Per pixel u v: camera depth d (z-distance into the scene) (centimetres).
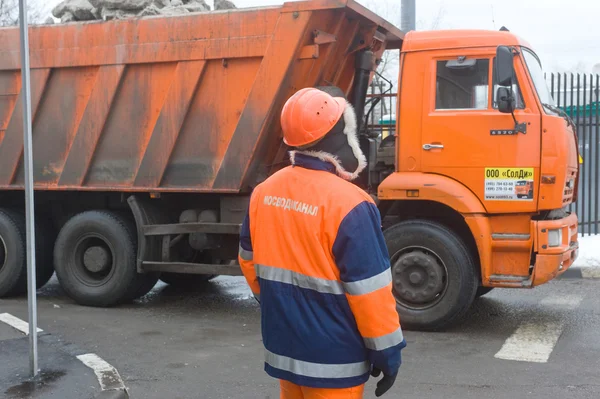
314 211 263
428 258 638
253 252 287
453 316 632
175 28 708
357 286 255
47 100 784
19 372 482
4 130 805
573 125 689
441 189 631
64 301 814
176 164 720
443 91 645
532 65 645
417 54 652
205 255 790
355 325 264
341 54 709
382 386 269
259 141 671
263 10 664
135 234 765
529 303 769
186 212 738
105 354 569
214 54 689
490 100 627
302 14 640
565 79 1084
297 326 263
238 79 688
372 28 705
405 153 655
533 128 611
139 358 557
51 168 786
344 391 264
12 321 659
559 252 611
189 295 852
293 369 266
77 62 757
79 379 468
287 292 267
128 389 480
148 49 721
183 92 709
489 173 623
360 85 730
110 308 768
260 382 496
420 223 648
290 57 648
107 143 756
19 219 832
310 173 275
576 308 740
